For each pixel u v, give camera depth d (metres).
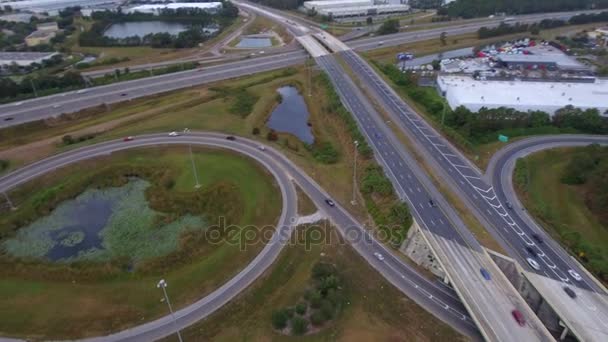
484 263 83.31
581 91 163.00
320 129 153.75
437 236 91.12
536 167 123.19
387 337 72.44
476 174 116.19
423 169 118.12
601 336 67.81
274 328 74.19
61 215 107.38
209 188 113.81
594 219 103.31
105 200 112.88
